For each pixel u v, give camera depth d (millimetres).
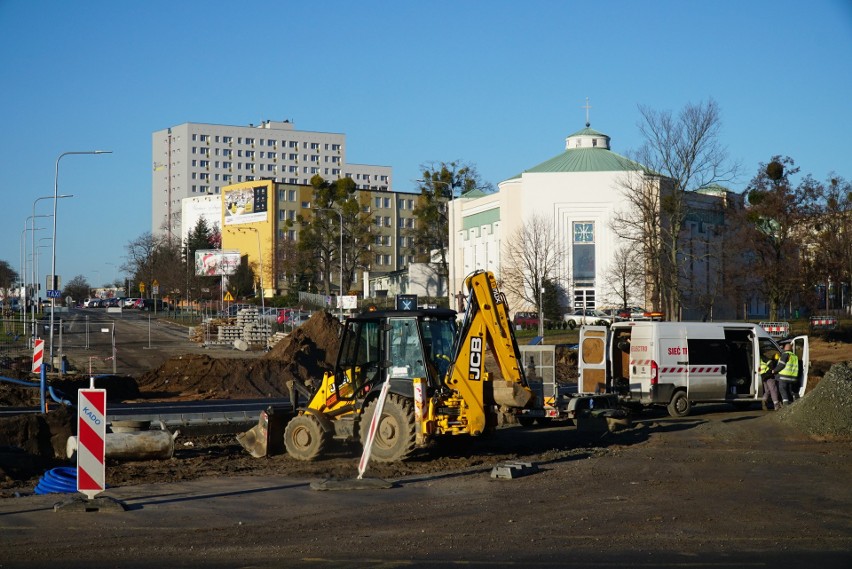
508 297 73875
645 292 62125
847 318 60875
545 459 15828
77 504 11070
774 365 25406
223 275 109688
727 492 12469
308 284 109562
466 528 10094
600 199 75250
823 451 16984
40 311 83125
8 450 15828
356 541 9461
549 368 21125
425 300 89562
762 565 8359
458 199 92000
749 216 52125
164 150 186000
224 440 20172
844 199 51875
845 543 9305
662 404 23922
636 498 11984
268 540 9531
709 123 53531
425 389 14836
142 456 15742
